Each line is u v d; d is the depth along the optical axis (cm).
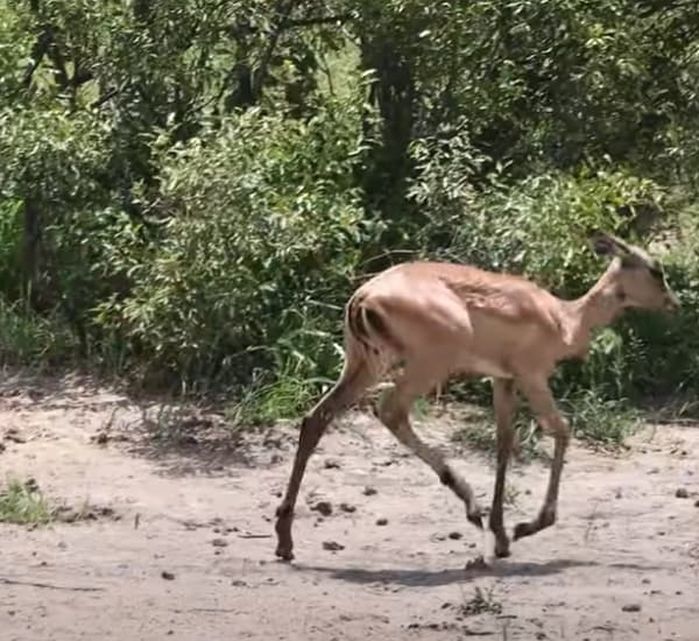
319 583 1596
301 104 2578
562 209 2280
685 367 2461
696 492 2025
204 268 2231
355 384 1712
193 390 2292
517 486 2042
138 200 2312
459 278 1722
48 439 2158
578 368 2366
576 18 2402
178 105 2511
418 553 1741
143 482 2012
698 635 1434
